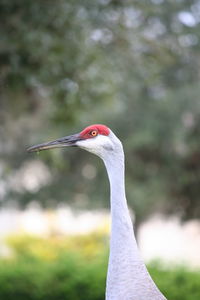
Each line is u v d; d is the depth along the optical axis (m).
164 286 10.62
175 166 23.02
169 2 20.61
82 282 10.98
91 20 12.36
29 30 11.35
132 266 6.33
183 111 22.47
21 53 11.73
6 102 13.56
